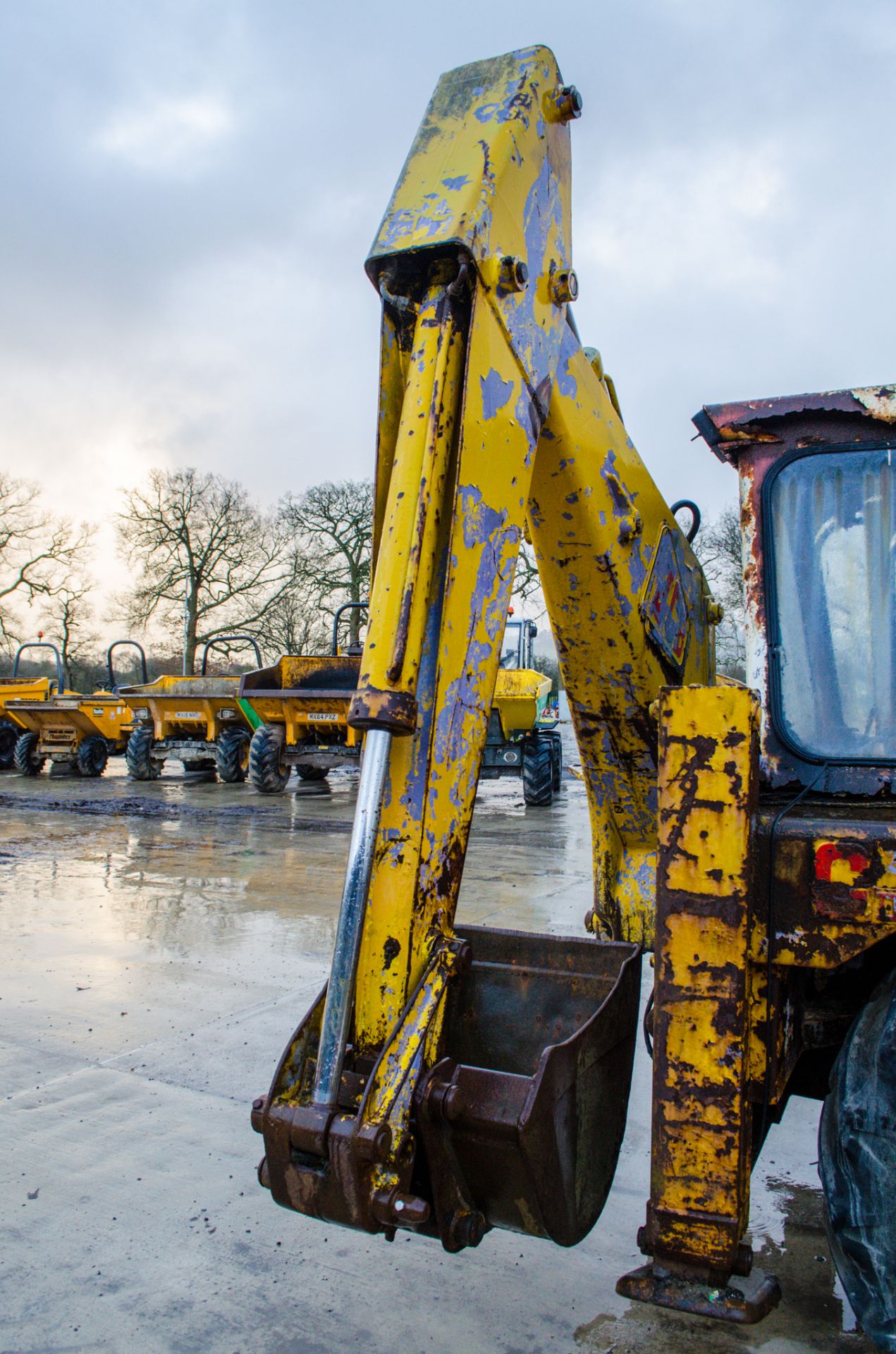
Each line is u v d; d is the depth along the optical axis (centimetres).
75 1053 345
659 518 251
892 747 186
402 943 153
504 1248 228
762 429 196
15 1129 285
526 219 183
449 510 160
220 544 3734
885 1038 145
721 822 158
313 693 1198
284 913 578
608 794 275
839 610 191
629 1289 157
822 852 155
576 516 213
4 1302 203
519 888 646
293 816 1073
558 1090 155
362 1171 135
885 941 180
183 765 1939
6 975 443
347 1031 143
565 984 197
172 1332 194
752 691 164
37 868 736
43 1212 239
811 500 194
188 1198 247
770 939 157
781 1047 173
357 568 3419
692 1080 157
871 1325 140
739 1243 155
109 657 1708
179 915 571
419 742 156
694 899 159
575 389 207
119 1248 224
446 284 167
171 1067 332
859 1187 143
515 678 1105
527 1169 147
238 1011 392
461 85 188
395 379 171
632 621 234
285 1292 208
